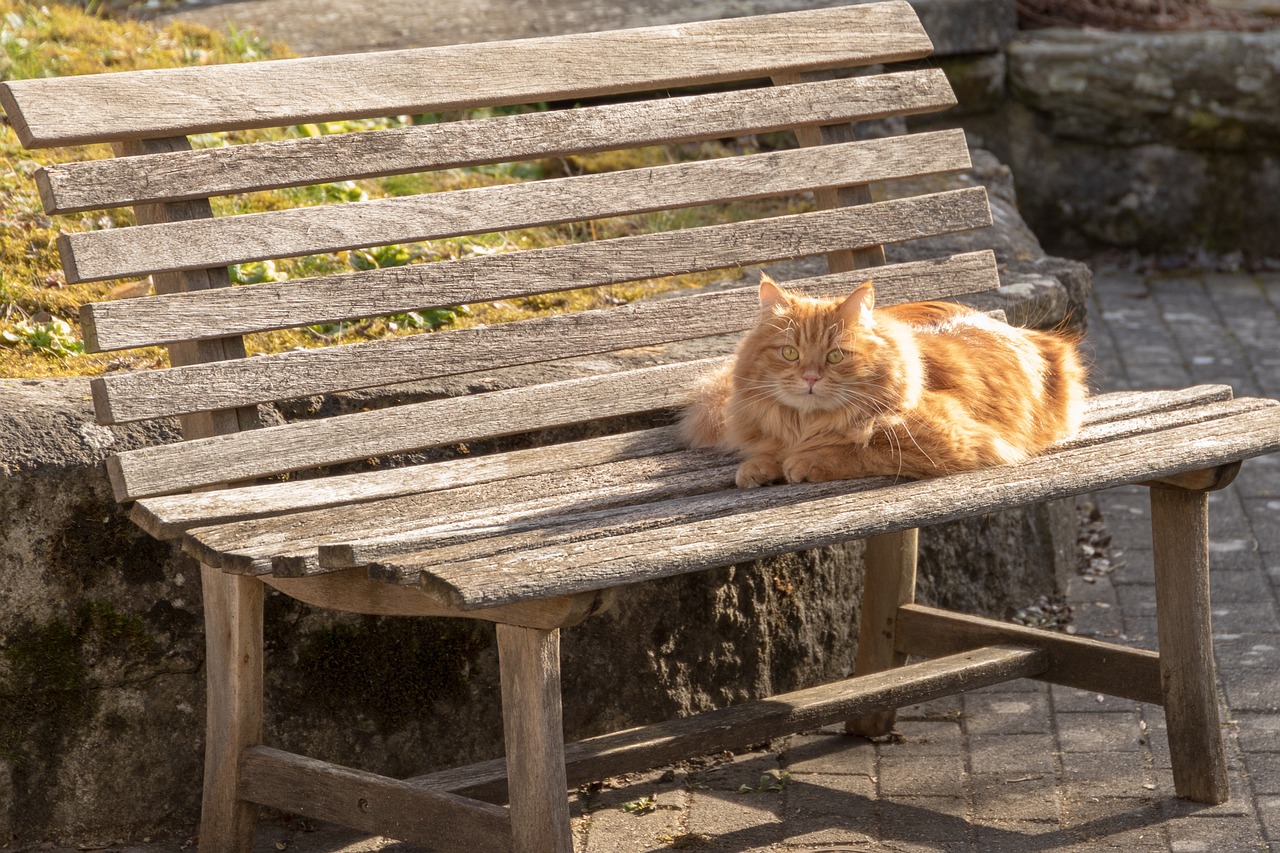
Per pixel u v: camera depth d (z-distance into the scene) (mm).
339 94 4629
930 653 5824
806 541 3867
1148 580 7559
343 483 4387
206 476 4176
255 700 4477
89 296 6441
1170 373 10656
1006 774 5477
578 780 4523
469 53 4934
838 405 4426
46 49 8711
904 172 5688
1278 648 6613
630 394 5074
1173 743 5195
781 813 5176
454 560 3604
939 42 12719
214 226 4277
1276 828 4969
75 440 4668
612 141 5113
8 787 4703
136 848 4848
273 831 5043
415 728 5246
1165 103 13180
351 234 4520
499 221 4809
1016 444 4746
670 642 5629
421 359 4645
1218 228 13656
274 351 6086
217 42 9719
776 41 5586
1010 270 7340
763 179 5371
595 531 3857
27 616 4625
